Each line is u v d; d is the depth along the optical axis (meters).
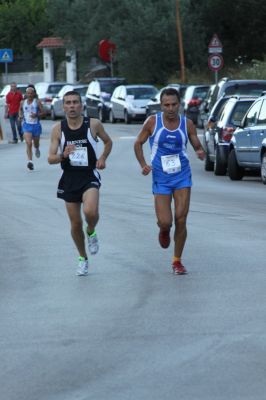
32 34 174.62
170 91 23.42
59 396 14.38
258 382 14.91
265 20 129.62
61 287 22.55
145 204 37.81
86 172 23.47
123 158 63.22
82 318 19.44
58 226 32.22
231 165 50.34
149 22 127.81
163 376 15.31
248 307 20.02
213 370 15.59
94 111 112.00
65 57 157.00
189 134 23.62
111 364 16.06
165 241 24.20
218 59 88.12
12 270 24.80
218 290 21.72
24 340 17.80
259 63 107.50
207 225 31.62
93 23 134.88
